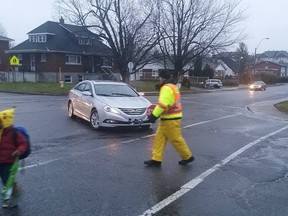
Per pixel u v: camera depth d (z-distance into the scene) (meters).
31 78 47.91
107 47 41.12
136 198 5.29
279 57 140.62
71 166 6.93
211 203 5.16
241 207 5.03
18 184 5.78
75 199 5.19
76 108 12.92
